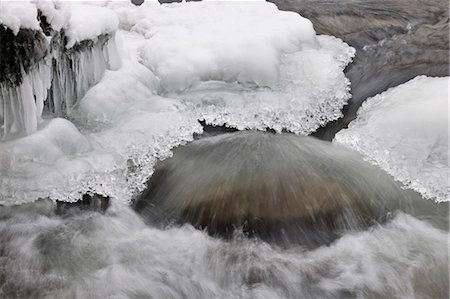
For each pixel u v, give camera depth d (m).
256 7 6.96
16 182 4.16
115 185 4.42
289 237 3.97
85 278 3.71
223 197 4.20
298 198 4.16
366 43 6.99
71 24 4.57
